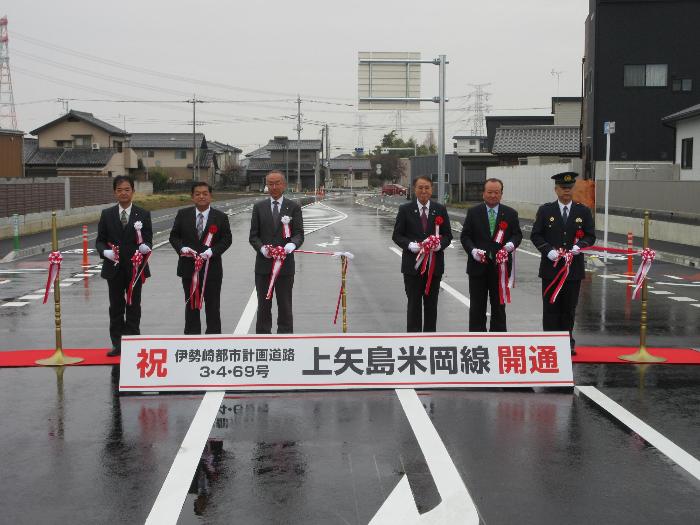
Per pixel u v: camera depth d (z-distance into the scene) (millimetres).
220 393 7215
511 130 49344
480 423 6352
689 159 28359
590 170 34062
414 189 8656
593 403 6945
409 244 8422
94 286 14938
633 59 33219
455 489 4988
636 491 4973
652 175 29641
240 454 5648
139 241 8648
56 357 8453
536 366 7391
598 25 33250
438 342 7398
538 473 5270
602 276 16609
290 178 97188
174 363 7305
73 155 62719
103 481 5152
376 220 37312
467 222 8672
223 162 101500
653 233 23812
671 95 33188
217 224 8656
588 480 5152
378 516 4586
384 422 6367
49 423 6395
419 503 4773
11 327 10656
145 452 5703
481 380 7336
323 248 22781
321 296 13383
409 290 8617
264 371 7289
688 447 5812
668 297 13523
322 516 4594
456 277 16125
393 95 30188
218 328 8812
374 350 7352
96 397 7145
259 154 104062
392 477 5199
